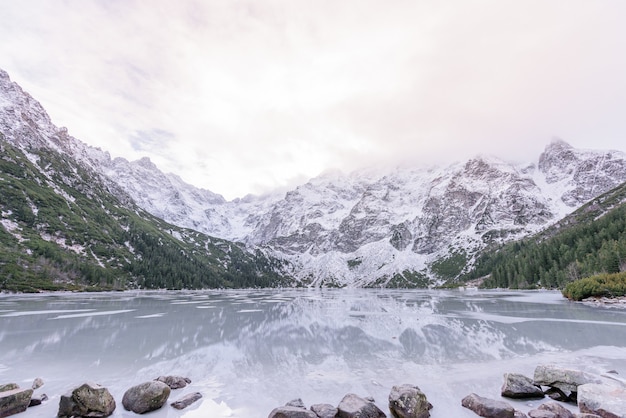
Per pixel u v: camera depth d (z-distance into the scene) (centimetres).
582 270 10031
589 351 2069
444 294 11456
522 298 7625
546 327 3061
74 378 1614
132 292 13038
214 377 1625
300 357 2044
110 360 1984
